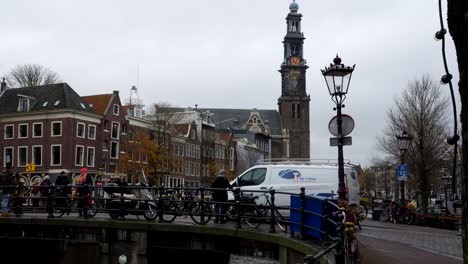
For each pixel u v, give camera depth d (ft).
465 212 13.78
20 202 65.26
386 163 152.87
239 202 51.13
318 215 37.52
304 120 441.27
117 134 196.95
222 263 80.02
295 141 440.45
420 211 96.48
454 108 16.40
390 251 40.29
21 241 74.38
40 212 76.79
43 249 73.51
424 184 101.91
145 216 58.80
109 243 57.41
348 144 44.62
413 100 104.06
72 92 186.19
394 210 82.58
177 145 234.58
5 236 62.54
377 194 277.44
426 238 53.57
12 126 184.75
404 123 106.52
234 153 314.14
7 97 192.44
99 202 73.82
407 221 80.43
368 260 35.40
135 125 207.51
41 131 179.73
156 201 58.18
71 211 69.72
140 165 185.47
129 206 64.23
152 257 60.59
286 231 47.85
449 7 14.43
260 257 47.67
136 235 56.08
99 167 186.80
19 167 181.47
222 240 51.44
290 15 444.14
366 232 59.06
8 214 65.67
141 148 187.32
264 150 414.41
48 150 177.68
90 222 58.03
